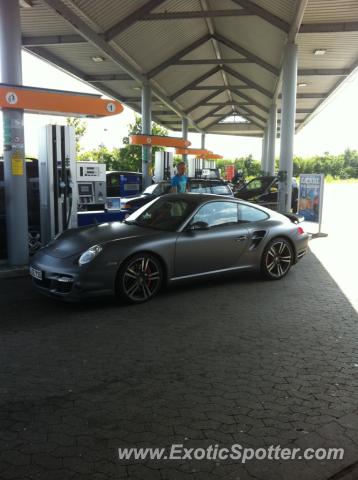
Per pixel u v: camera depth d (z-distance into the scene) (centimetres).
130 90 2042
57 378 367
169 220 636
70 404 324
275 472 252
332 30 1168
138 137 1600
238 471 253
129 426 296
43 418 305
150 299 593
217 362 399
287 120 1238
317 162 7325
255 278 725
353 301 598
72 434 286
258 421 303
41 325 496
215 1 1291
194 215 630
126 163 4047
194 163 2970
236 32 1486
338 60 1588
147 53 1488
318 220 1203
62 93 753
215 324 501
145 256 577
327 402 330
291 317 528
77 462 258
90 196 1070
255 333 473
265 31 1339
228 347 434
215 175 2912
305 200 1238
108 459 261
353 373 379
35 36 1278
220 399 333
